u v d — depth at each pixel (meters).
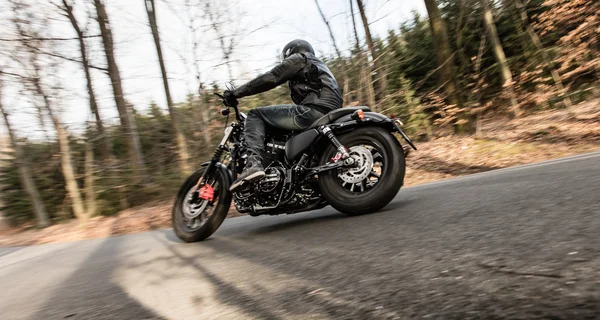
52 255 4.59
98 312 1.86
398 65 11.32
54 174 10.70
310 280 1.75
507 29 12.30
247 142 3.36
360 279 1.62
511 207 2.32
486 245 1.69
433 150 9.50
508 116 11.52
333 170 3.24
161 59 10.27
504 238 1.74
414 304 1.28
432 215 2.58
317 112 3.38
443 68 10.56
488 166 7.73
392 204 3.45
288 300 1.55
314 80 3.47
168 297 1.91
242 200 3.42
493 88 11.80
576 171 3.26
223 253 2.77
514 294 1.19
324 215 3.78
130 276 2.54
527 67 11.53
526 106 11.41
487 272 1.40
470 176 5.46
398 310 1.26
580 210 1.92
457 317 1.14
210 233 3.51
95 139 9.93
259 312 1.49
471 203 2.73
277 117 3.38
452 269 1.50
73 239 7.63
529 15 11.90
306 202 3.33
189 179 3.77
